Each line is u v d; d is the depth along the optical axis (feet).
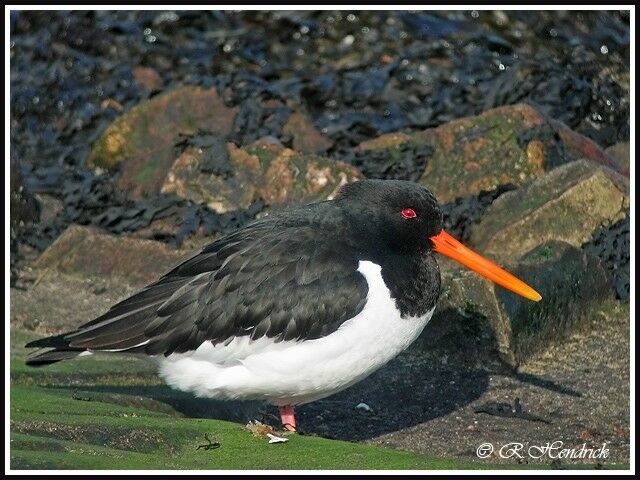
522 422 35.45
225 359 32.60
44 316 42.73
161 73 58.90
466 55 57.93
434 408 36.63
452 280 39.93
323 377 32.68
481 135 47.62
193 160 49.06
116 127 52.42
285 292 32.14
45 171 54.90
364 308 32.30
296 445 31.35
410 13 59.72
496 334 38.93
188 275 33.32
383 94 57.06
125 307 33.35
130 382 37.65
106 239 46.60
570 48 57.36
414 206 33.91
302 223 33.65
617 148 52.03
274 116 52.47
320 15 60.34
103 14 60.23
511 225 44.04
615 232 43.96
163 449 30.89
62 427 30.81
